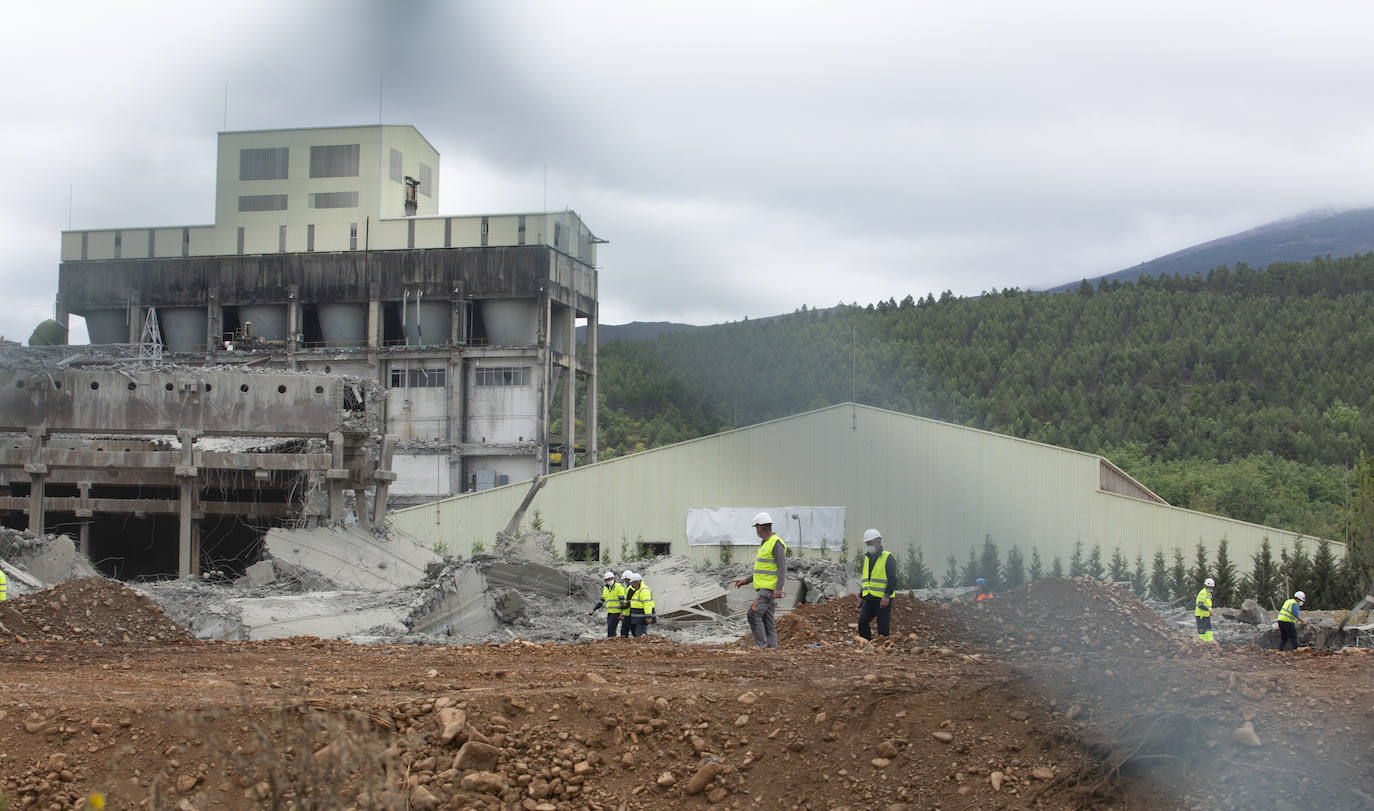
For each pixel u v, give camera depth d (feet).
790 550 187.42
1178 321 560.20
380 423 259.80
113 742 36.11
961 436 183.11
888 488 185.16
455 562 112.16
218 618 87.04
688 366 465.47
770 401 444.55
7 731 36.78
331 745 29.89
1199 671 39.86
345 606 95.30
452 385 262.47
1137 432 412.98
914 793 33.71
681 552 193.16
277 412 149.07
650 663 51.85
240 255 275.59
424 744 36.01
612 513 196.95
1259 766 32.53
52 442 163.53
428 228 272.72
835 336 495.00
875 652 56.59
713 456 193.36
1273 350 514.68
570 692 39.32
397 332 287.69
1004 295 636.89
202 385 149.59
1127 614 67.21
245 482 157.79
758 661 51.75
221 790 33.83
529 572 111.86
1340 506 314.35
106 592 72.64
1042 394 446.19
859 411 188.03
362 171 276.41
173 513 157.99
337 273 271.08
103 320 285.43
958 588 168.86
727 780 34.99
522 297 266.57
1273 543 172.35
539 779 35.17
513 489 200.95
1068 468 178.70
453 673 47.83
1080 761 33.88
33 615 69.51
